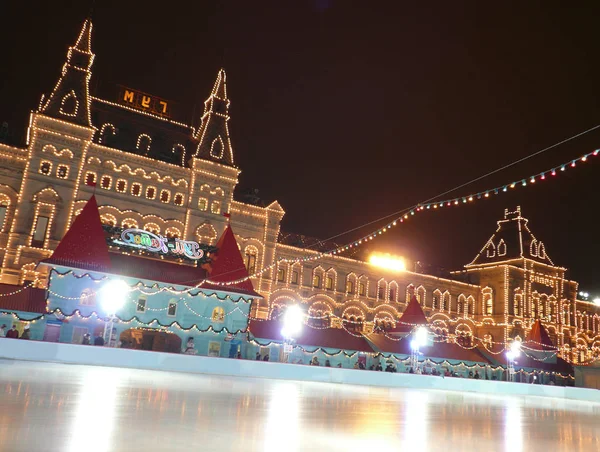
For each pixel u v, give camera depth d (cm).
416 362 5447
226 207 6197
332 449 1000
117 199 5609
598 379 6103
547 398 4384
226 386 2450
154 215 5769
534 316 8481
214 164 6175
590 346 9388
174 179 6000
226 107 6531
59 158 5278
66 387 1727
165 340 5297
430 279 8106
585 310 9544
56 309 4306
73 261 4472
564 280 9200
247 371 3619
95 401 1426
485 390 4531
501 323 8119
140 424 1105
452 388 4362
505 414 2225
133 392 1758
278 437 1088
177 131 6378
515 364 6612
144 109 6481
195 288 4956
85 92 5559
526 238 8700
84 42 5709
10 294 4312
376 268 7581
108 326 4550
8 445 814
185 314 4962
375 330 6950
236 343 5044
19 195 5044
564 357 8712
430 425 1538
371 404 2116
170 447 895
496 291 8406
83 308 4488
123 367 3288
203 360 3509
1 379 1830
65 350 3180
